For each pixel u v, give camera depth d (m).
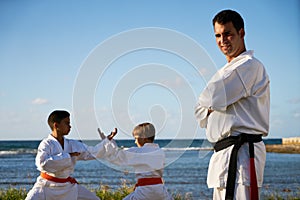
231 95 3.58
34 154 43.31
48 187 5.63
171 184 20.83
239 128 3.64
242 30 3.77
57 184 5.65
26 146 50.34
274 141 52.78
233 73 3.59
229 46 3.75
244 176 3.56
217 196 3.73
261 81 3.69
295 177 23.77
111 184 20.39
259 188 3.66
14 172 27.62
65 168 5.66
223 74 3.61
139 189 5.24
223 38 3.75
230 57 3.83
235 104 3.66
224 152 3.67
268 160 36.81
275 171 27.59
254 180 3.53
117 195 9.59
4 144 53.41
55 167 5.58
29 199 5.57
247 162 3.59
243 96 3.61
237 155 3.61
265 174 25.44
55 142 5.80
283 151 44.34
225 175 3.63
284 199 11.78
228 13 3.74
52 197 5.64
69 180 5.78
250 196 3.55
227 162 3.63
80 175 25.77
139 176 5.24
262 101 3.69
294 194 13.66
